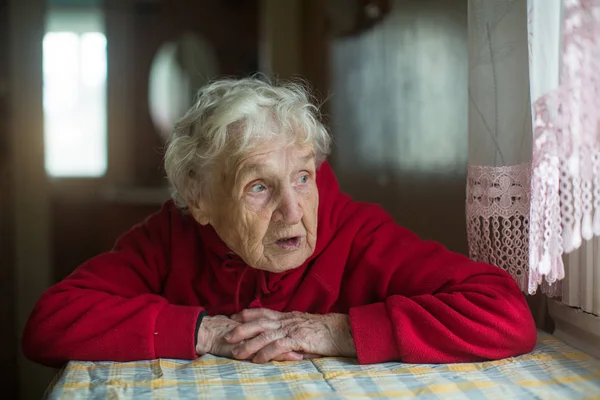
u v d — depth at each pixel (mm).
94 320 1220
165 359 1210
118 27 4277
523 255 1254
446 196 2070
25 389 3447
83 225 4309
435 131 2135
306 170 1259
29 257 3650
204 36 4324
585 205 995
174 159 1326
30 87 3602
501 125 1266
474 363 1160
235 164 1223
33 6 3557
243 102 1224
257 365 1173
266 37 3631
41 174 3654
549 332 1485
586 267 1198
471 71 1312
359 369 1137
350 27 2908
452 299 1181
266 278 1362
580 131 978
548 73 1012
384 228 1419
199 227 1406
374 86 2662
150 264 1436
